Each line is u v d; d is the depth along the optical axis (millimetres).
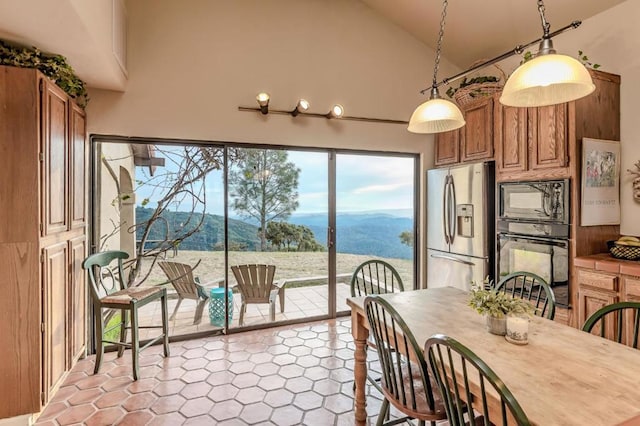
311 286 3770
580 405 1041
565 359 1342
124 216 3133
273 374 2592
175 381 2492
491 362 1317
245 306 3533
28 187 1962
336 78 3703
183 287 3344
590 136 2715
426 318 1803
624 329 2346
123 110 2971
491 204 3340
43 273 2047
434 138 4152
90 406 2189
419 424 1503
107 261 2744
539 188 2865
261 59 3396
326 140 3682
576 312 2629
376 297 1597
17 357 1964
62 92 2332
